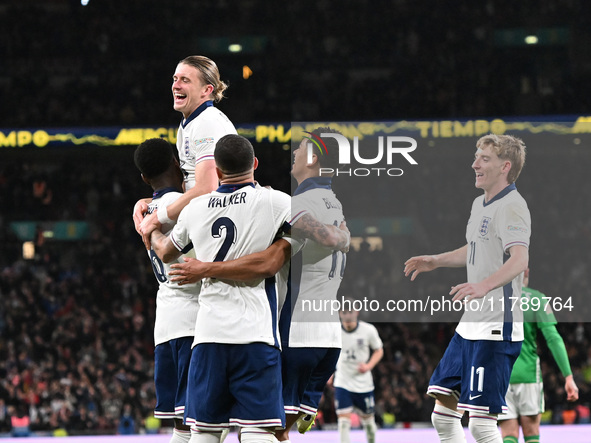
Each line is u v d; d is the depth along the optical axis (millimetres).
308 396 4723
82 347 17922
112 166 22344
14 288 20266
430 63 23016
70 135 20281
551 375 15398
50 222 21875
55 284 20422
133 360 17219
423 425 14688
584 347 16578
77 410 14844
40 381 15586
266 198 3951
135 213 4562
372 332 9672
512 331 4992
